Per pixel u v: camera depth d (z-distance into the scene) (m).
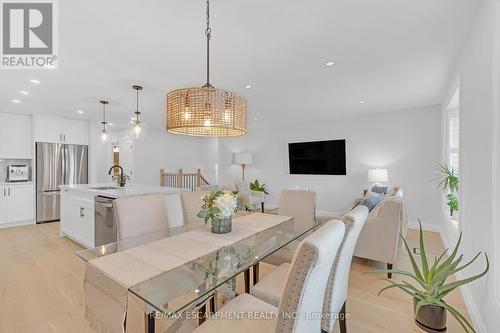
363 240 2.70
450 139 3.81
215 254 1.54
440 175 4.14
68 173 5.21
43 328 1.76
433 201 4.37
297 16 1.77
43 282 2.42
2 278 2.51
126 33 1.98
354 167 5.24
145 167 6.70
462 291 2.17
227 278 1.36
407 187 4.62
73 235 3.68
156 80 3.01
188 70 2.73
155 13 1.73
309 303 0.97
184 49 2.26
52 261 2.95
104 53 2.31
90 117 5.18
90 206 3.29
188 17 1.78
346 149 5.33
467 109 2.17
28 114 4.84
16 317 1.88
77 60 2.45
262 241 1.83
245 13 1.73
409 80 3.09
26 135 4.84
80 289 2.29
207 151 8.05
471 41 2.03
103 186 3.84
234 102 1.80
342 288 1.49
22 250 3.33
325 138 5.62
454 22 1.87
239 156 6.62
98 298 1.28
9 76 2.82
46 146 4.93
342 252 1.34
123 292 1.14
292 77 2.96
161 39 2.08
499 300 1.45
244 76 2.93
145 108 4.43
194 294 1.24
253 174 6.88
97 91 3.42
